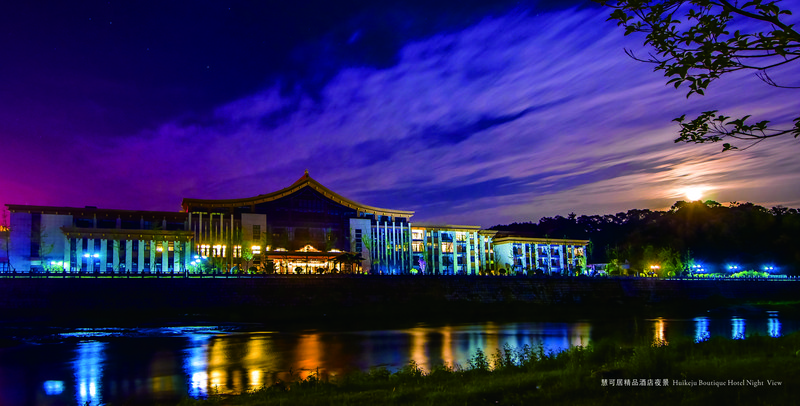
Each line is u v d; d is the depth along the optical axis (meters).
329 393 22.11
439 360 42.22
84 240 110.44
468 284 103.88
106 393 30.66
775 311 103.50
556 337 58.84
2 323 68.75
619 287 116.94
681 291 122.12
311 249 109.44
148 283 79.19
